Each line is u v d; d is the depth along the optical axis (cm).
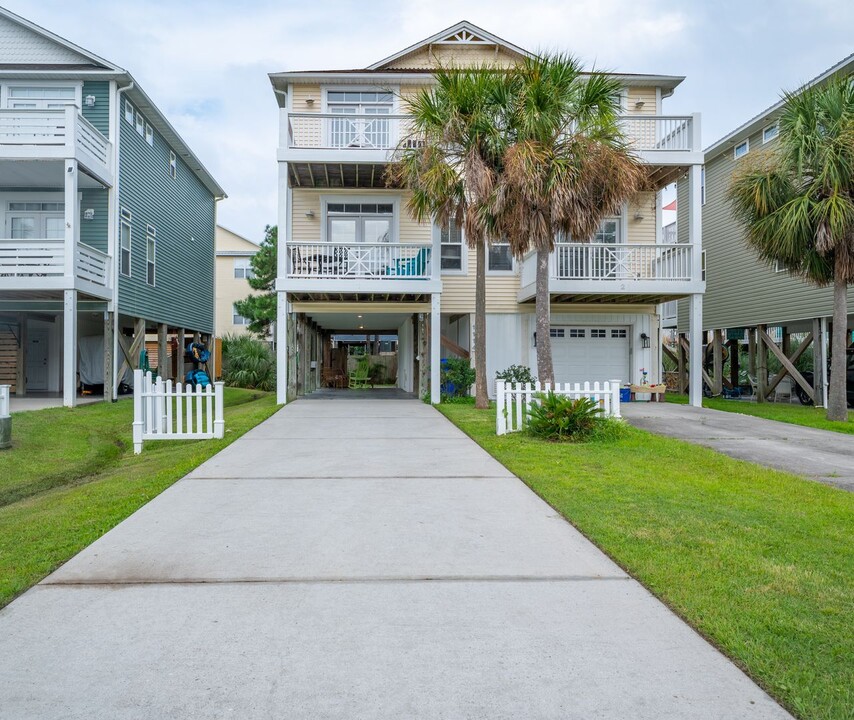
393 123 1591
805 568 385
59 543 439
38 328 2047
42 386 2055
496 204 1164
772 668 268
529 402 979
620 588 362
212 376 2538
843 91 1201
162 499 568
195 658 280
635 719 236
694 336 1559
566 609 333
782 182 1239
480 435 951
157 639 298
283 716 238
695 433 1054
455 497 575
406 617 323
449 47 1733
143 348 1825
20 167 1463
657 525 477
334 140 1608
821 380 1622
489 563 403
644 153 1502
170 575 380
